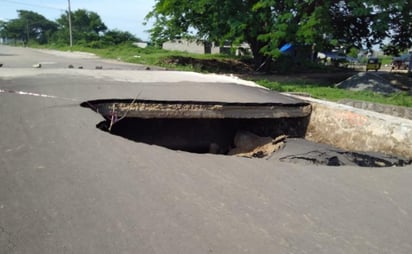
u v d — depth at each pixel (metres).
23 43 78.94
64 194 2.88
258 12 18.30
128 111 6.52
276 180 3.58
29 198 2.78
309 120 7.98
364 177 3.92
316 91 14.41
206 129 8.87
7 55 24.30
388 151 6.27
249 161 4.08
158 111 6.76
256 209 2.90
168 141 8.32
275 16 18.38
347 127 7.14
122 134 7.43
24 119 4.86
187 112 6.94
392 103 11.93
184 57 26.36
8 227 2.39
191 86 8.85
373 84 18.14
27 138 4.14
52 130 4.48
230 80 10.88
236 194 3.15
